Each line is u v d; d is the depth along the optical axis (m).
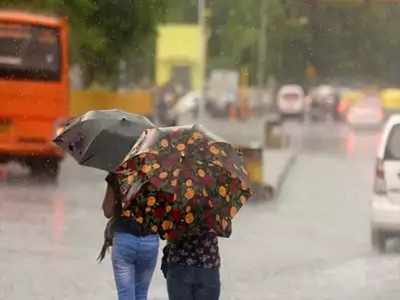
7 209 39.28
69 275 26.11
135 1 68.62
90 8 63.06
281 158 71.75
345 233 36.03
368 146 90.00
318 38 122.81
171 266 16.00
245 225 37.56
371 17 110.12
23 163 53.44
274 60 132.00
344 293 24.39
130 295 17.69
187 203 15.54
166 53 164.12
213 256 15.98
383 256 30.73
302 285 25.52
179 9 144.88
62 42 52.19
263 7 119.31
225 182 15.69
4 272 26.28
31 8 60.34
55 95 51.75
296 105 147.50
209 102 139.12
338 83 158.25
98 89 81.94
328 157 76.06
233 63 139.25
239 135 92.69
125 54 70.69
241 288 24.94
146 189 16.00
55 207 40.62
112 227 17.81
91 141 17.92
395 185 31.50
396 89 140.62
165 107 96.44
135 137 18.03
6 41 51.75
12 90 51.34
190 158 15.70
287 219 39.75
